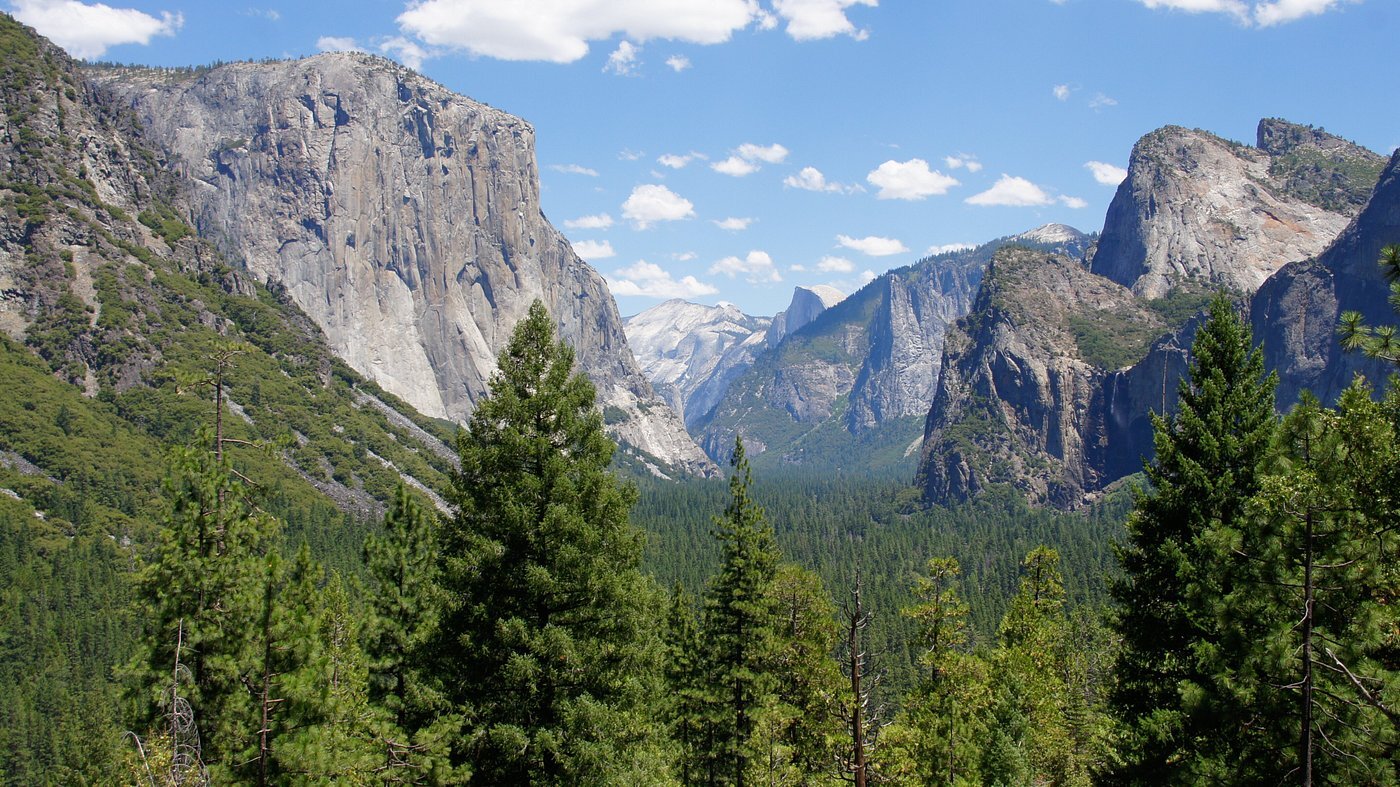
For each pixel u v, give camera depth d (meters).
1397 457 23.81
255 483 36.06
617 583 31.97
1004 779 48.81
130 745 29.14
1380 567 21.84
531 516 31.34
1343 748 21.89
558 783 30.30
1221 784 24.59
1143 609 32.53
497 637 30.53
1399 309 24.58
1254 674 22.98
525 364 33.25
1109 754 34.50
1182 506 31.88
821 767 47.97
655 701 38.66
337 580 40.16
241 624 30.48
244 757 27.67
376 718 32.12
